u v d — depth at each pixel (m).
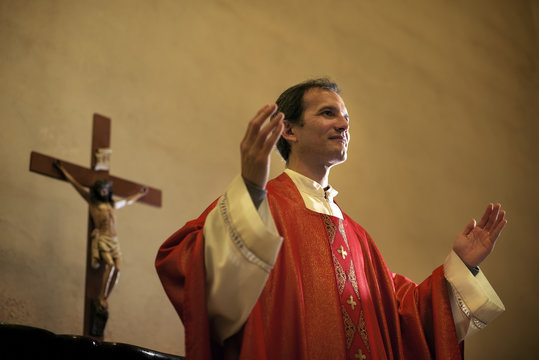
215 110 8.62
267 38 9.55
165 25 8.63
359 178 9.50
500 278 10.13
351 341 2.61
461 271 2.97
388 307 2.99
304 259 2.74
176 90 8.38
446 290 3.00
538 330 10.08
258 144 2.40
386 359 2.70
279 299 2.57
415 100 10.76
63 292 6.74
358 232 3.12
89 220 6.45
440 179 10.36
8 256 6.50
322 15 10.36
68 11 7.88
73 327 6.66
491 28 12.52
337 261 2.80
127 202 6.73
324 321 2.60
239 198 2.41
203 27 8.98
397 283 3.27
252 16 9.55
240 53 9.17
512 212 10.87
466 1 12.46
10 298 6.37
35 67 7.39
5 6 7.43
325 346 2.54
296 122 3.19
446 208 10.19
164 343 7.20
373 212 9.38
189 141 8.24
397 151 10.11
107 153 6.71
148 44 8.38
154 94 8.17
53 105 7.36
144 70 8.20
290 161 3.21
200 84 8.62
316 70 9.82
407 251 9.42
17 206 6.76
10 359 2.97
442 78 11.32
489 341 9.57
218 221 2.43
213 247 2.40
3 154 6.86
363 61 10.48
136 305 7.17
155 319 7.25
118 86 7.93
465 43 11.98
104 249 6.25
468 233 3.04
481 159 10.99
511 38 12.70
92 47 7.90
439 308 2.95
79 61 7.73
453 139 10.85
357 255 2.95
